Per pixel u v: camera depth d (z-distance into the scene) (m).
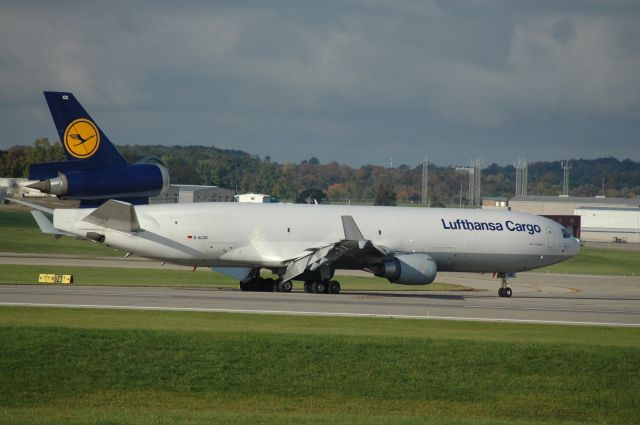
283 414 74.50
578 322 124.56
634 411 80.31
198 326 101.06
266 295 150.50
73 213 154.12
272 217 164.25
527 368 88.12
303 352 89.00
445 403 80.31
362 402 79.56
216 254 160.88
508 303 155.50
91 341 88.94
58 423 67.44
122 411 73.94
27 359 83.62
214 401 78.31
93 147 154.75
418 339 95.81
